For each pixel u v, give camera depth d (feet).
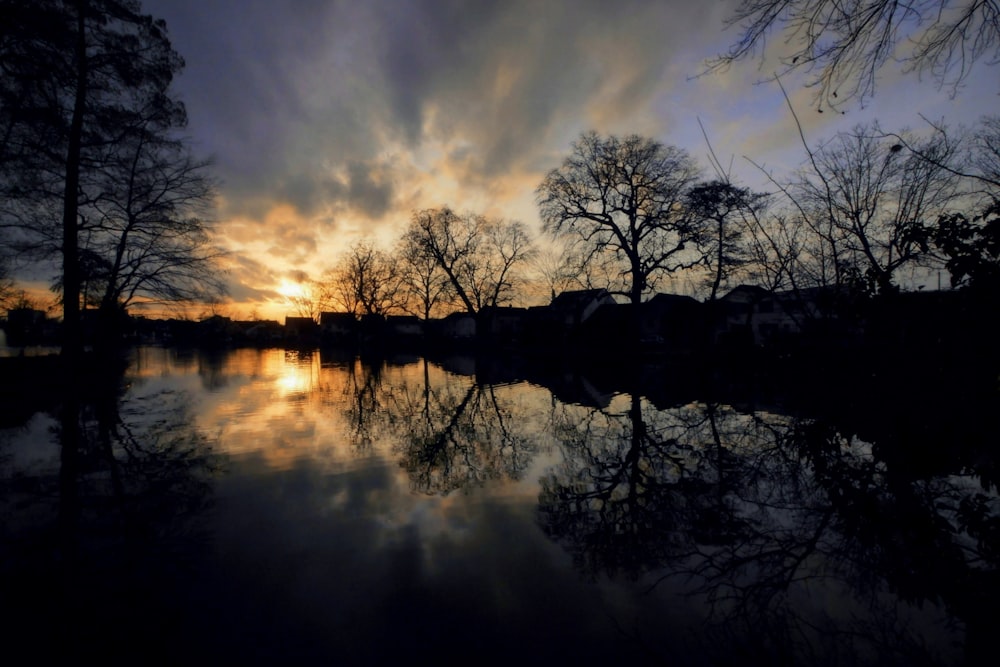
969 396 19.07
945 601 12.19
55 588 12.83
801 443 28.25
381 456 27.04
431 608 12.00
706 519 17.76
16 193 52.24
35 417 38.91
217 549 15.20
